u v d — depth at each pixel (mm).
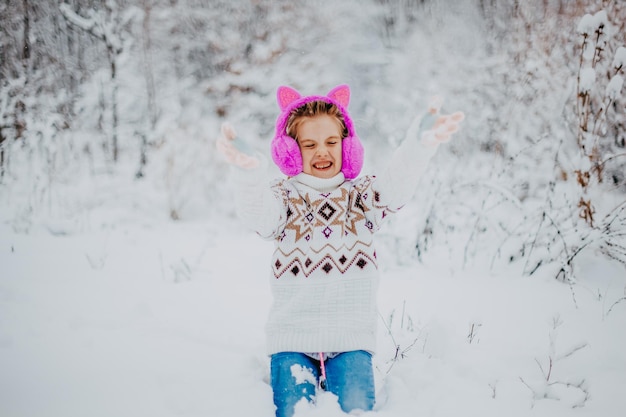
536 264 3879
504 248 4324
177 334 2885
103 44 10398
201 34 10781
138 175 8328
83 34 10445
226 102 9883
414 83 10328
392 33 13570
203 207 7043
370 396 2025
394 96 10414
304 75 10914
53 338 2771
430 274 4031
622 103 4363
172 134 7227
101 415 2000
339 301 2156
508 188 4426
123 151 9297
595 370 2402
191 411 2043
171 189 6785
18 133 7648
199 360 2527
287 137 2316
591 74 3934
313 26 11609
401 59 11086
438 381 2242
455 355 2506
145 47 10055
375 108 10586
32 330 2857
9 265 4254
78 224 6062
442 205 4504
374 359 2535
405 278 3938
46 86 8938
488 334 2811
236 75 10234
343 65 12812
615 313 3076
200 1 10781
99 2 9828
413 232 4840
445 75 9227
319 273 2158
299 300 2145
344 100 2547
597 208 4258
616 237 3826
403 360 2463
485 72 8258
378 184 2232
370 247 2252
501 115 6352
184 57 10938
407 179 2135
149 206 7062
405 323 3000
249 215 2043
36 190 6988
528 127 5805
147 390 2207
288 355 2092
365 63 12867
